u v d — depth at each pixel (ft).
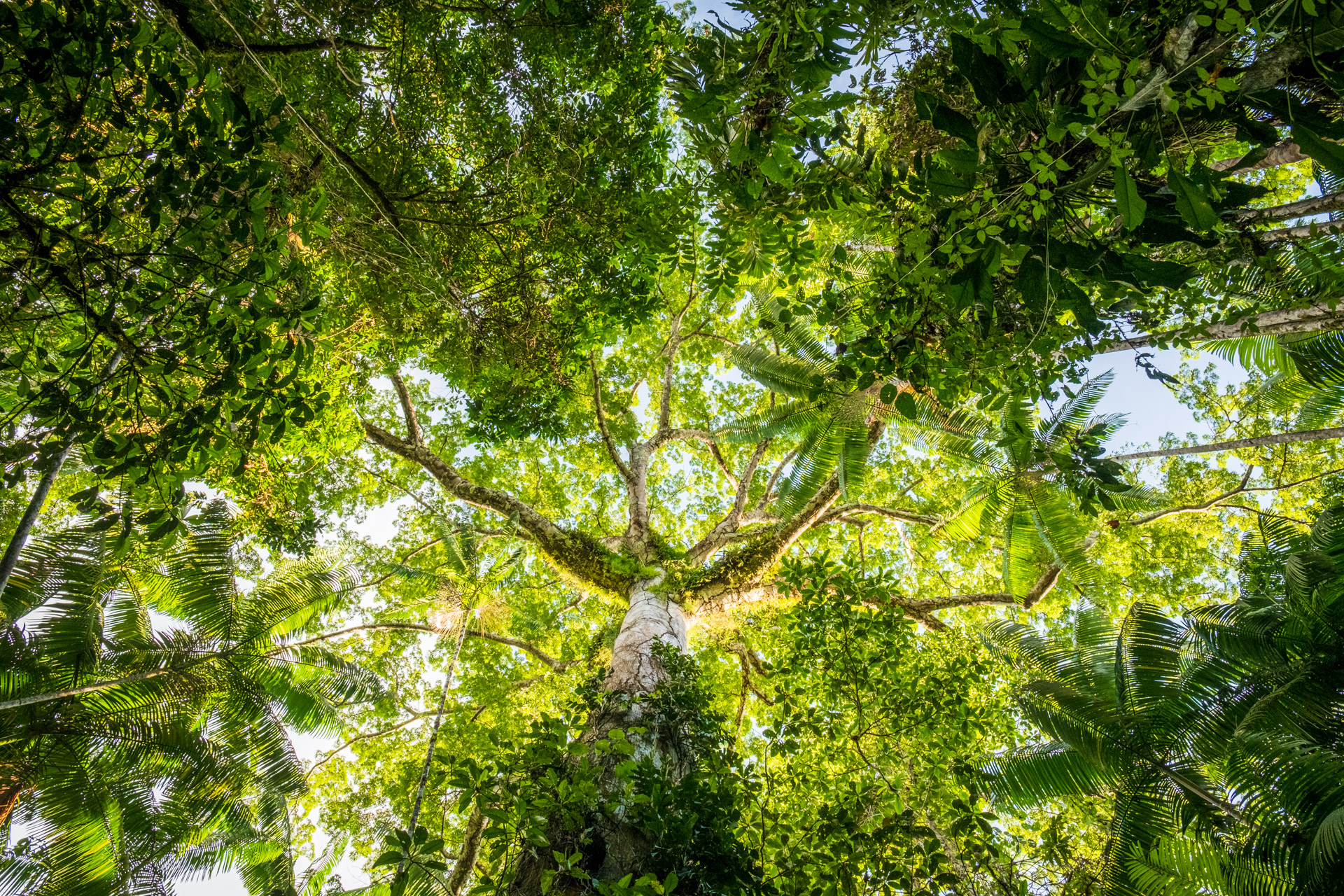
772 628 41.16
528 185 23.04
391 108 22.74
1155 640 25.89
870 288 16.16
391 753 46.34
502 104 23.06
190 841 30.42
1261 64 10.28
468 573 42.06
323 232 13.78
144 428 15.99
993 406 16.34
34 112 12.57
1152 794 23.66
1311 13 9.13
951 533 42.91
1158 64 10.76
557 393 30.30
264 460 27.76
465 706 43.55
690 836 16.71
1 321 12.97
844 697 23.11
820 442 40.60
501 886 16.12
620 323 27.17
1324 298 17.31
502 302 26.43
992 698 27.66
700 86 17.63
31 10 10.89
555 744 16.87
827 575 24.08
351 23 20.85
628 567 35.09
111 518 13.62
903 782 21.36
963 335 15.10
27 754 26.35
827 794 23.63
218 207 12.27
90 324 13.58
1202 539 49.06
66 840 27.22
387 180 22.77
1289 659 24.31
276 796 31.89
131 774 29.19
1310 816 21.15
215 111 12.21
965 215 12.85
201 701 30.66
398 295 26.03
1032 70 11.71
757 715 48.14
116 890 27.66
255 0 18.43
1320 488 44.06
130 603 31.65
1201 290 17.39
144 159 12.19
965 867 19.03
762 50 13.85
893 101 20.29
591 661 39.88
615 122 23.25
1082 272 12.71
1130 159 12.23
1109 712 25.26
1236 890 21.34
